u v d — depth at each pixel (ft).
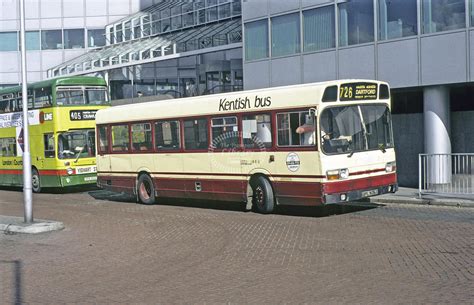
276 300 23.21
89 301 24.41
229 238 38.68
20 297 25.50
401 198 55.98
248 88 81.82
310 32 73.61
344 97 46.19
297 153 46.26
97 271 30.58
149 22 129.80
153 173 60.80
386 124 49.34
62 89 77.05
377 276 26.55
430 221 43.09
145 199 62.23
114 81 120.26
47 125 77.87
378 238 36.45
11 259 34.71
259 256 32.35
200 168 55.26
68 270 31.12
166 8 125.59
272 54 78.43
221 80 98.32
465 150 67.46
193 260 32.17
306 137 45.62
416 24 63.36
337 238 36.99
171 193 58.90
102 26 153.07
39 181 80.33
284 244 35.63
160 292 25.43
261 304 22.74
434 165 56.29
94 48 148.36
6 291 26.68
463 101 67.77
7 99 86.22
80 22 153.79
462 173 54.34
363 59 68.23
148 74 112.57
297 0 74.79
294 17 75.41
